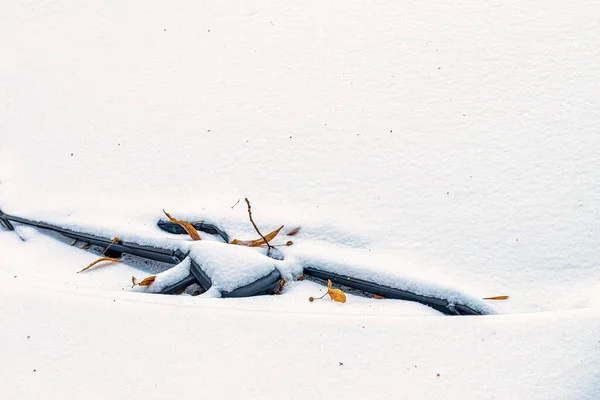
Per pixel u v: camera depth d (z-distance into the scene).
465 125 1.93
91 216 1.90
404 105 1.97
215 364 1.72
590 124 1.91
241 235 1.86
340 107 1.97
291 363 1.72
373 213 1.86
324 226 1.86
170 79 2.04
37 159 1.97
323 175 1.91
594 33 2.01
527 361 1.71
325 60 2.03
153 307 1.77
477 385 1.69
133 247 1.86
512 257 1.81
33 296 1.78
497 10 2.06
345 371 1.71
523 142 1.91
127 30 2.11
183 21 2.11
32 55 2.09
